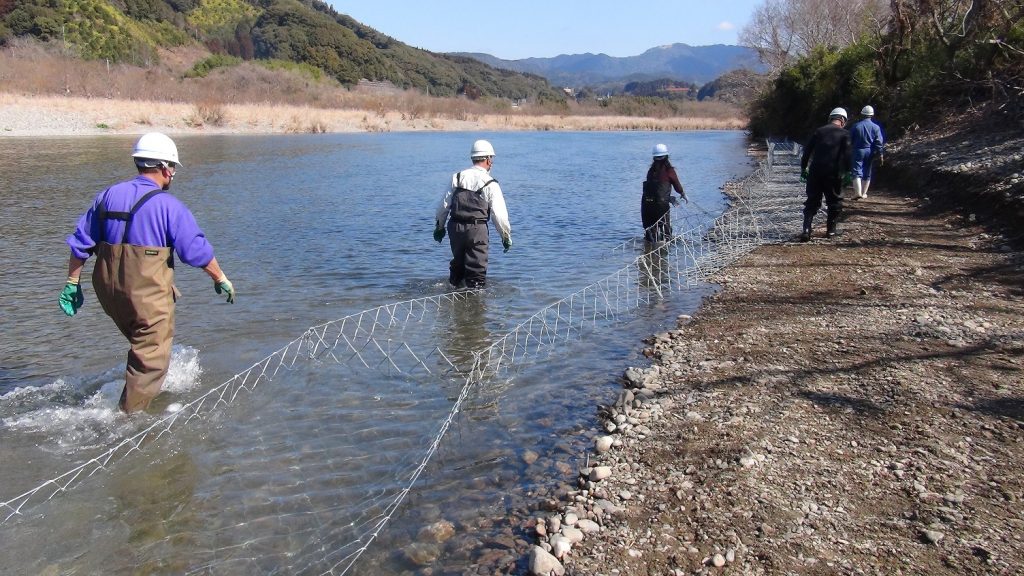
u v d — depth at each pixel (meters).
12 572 3.43
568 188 19.84
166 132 45.88
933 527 3.50
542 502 4.04
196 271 9.36
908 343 6.06
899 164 15.45
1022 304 7.02
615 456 4.47
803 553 3.36
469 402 5.45
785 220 12.55
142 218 4.88
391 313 7.68
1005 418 4.59
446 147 38.75
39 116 42.50
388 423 5.09
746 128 50.34
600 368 6.14
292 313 7.62
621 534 3.62
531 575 3.36
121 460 4.51
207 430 4.92
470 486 4.25
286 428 4.98
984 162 12.11
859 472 4.05
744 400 5.12
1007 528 3.47
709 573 3.27
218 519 3.91
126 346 6.51
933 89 18.56
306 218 13.98
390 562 3.55
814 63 30.86
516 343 6.75
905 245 9.93
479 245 8.49
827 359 5.81
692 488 4.00
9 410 5.15
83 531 3.78
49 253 10.47
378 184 20.17
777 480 4.00
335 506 4.04
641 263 10.08
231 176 21.86
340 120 62.31
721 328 6.89
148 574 3.45
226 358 6.23
